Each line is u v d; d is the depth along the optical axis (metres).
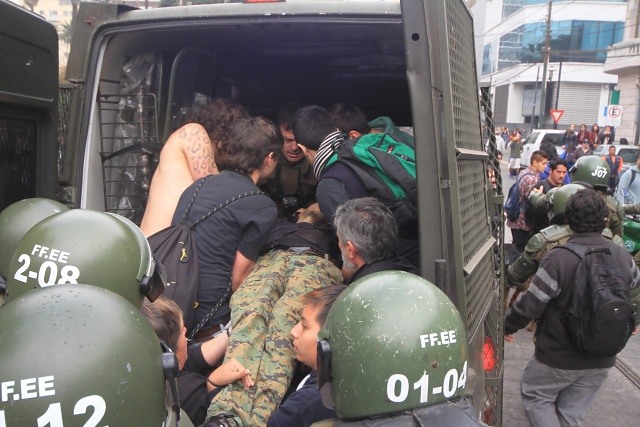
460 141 2.15
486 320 2.55
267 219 2.49
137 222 3.20
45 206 2.09
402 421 1.37
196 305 2.40
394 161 2.46
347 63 4.07
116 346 1.10
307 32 3.30
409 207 2.46
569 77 52.12
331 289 1.94
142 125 3.13
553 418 3.53
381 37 3.44
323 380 1.48
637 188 8.95
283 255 2.50
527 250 4.12
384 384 1.37
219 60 3.89
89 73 2.92
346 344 1.41
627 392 5.01
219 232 2.43
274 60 4.04
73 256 1.43
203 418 2.09
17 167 2.67
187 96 3.46
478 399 2.24
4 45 2.44
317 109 2.74
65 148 2.96
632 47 28.50
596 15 51.44
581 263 3.25
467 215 2.18
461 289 1.90
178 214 2.48
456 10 2.25
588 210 3.33
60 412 1.01
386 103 4.59
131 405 1.09
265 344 2.16
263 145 2.54
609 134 25.83
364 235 2.18
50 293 1.15
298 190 3.59
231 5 2.76
